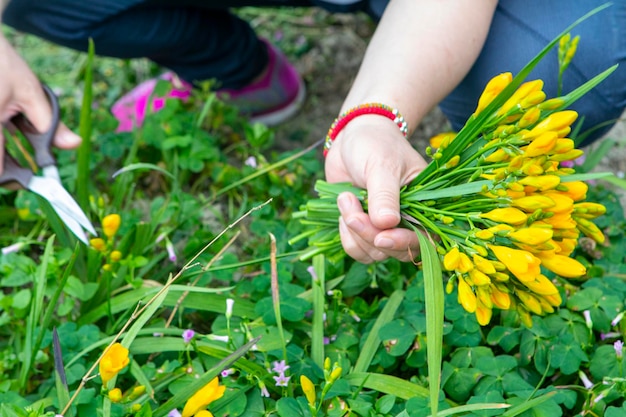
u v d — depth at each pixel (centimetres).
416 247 127
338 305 159
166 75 253
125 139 217
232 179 211
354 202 124
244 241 205
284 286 162
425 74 144
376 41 151
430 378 106
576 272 113
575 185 116
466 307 109
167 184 220
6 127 162
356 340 155
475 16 150
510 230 109
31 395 151
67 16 205
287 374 142
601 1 171
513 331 152
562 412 144
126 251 178
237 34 229
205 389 121
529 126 120
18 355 159
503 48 174
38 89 158
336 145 143
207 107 217
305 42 283
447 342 151
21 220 204
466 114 192
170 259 178
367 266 168
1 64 152
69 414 131
